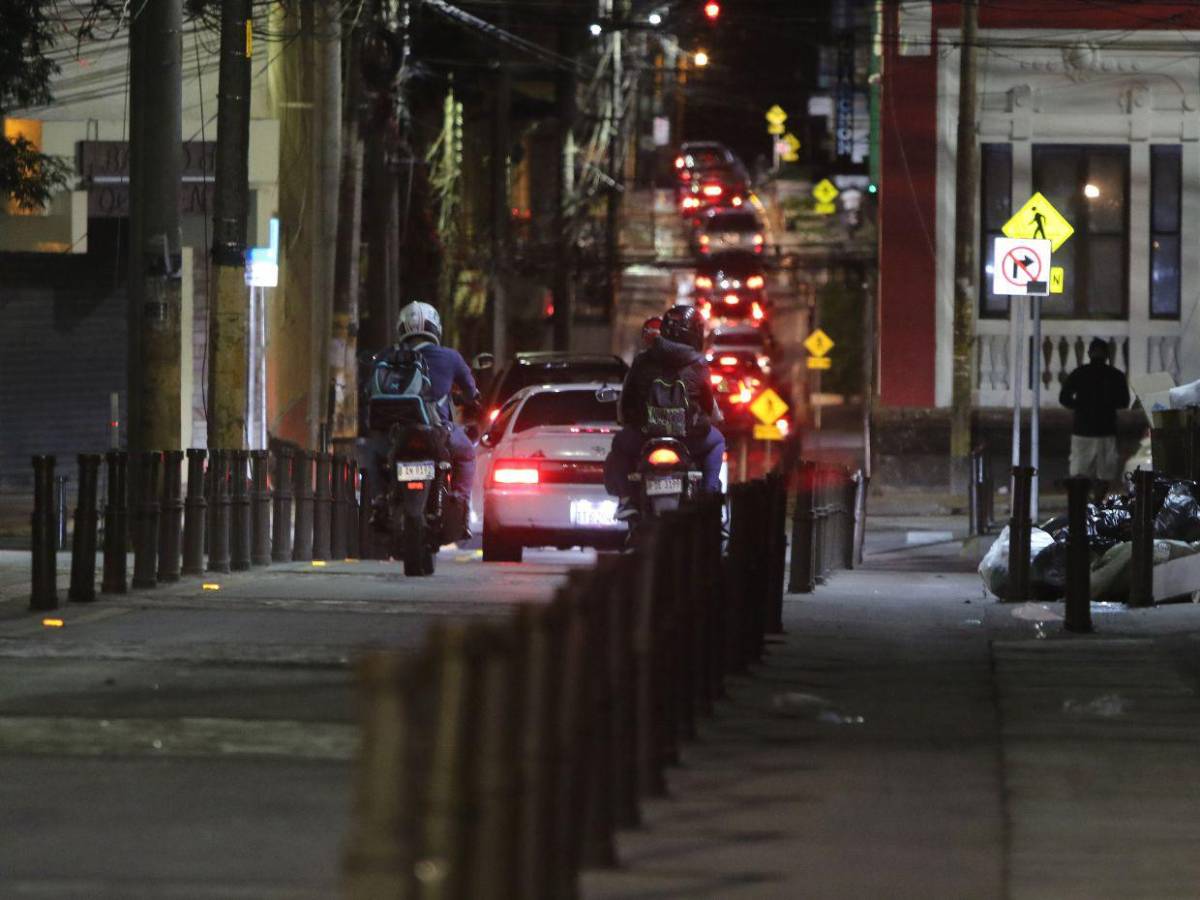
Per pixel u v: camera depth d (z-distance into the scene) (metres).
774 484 49.19
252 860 25.89
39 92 95.56
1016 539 58.06
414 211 163.50
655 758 30.16
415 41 143.38
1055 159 134.62
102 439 112.06
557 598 22.80
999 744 34.81
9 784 30.30
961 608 57.09
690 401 60.81
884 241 135.62
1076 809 29.95
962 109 124.94
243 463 65.56
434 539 62.09
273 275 105.00
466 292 181.00
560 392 74.75
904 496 130.00
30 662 41.88
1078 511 49.91
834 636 49.66
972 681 41.84
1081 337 134.25
